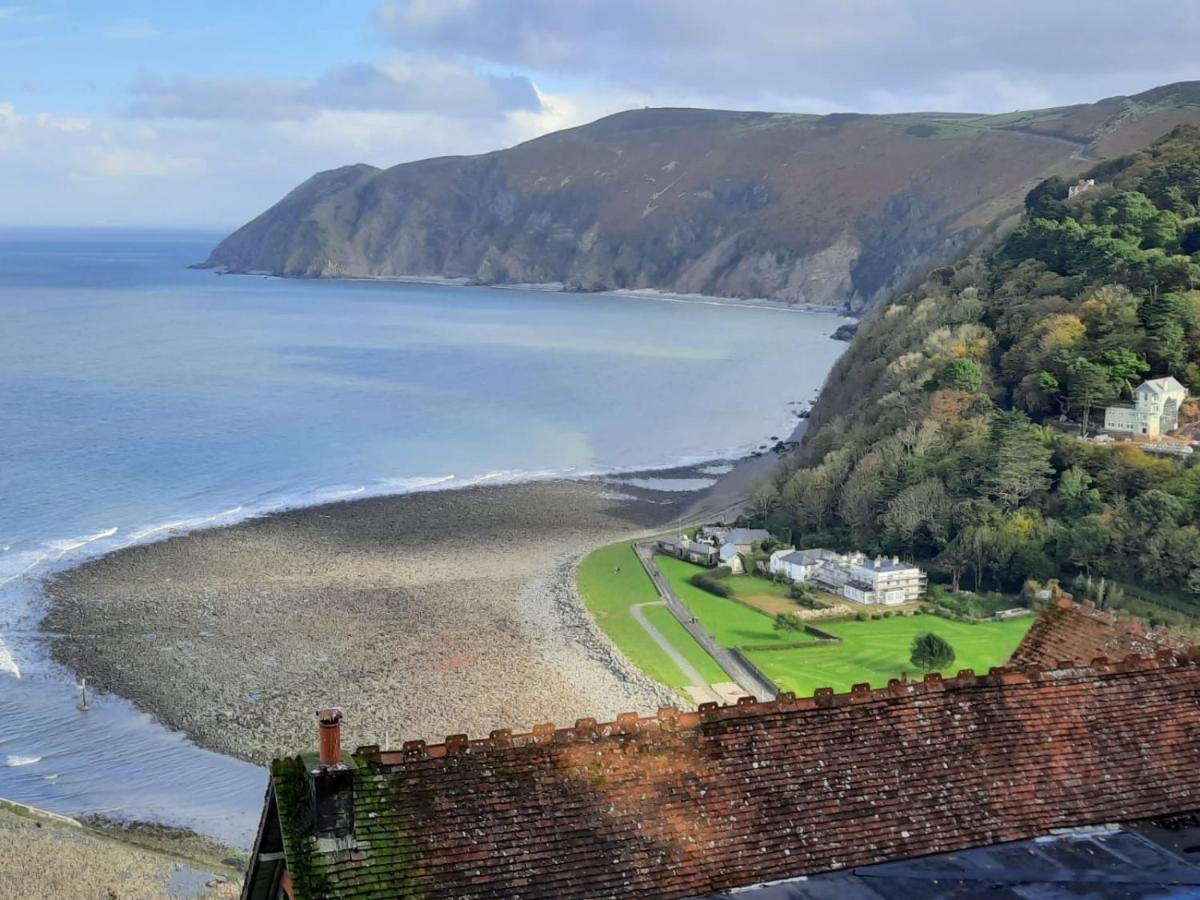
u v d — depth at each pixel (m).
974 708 25.36
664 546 138.12
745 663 99.50
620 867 21.52
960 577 123.38
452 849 21.06
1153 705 26.38
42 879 60.81
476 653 101.06
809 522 145.75
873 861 22.66
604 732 23.25
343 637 104.12
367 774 21.53
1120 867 22.80
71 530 138.00
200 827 70.44
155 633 103.62
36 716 85.81
